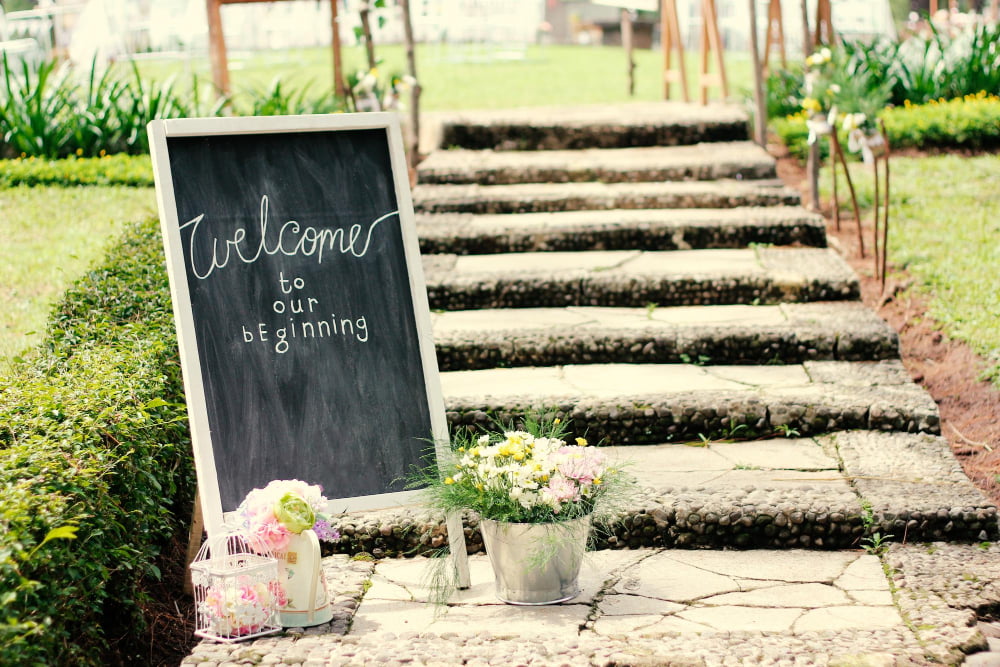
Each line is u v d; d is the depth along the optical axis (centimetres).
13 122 834
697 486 364
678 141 732
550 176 671
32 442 277
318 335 319
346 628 298
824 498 349
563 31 2405
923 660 264
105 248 509
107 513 271
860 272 561
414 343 327
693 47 1609
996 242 583
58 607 239
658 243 581
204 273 312
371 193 331
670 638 280
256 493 292
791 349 464
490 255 579
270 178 322
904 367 457
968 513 338
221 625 285
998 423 421
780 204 625
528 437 323
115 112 859
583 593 319
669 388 431
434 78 1261
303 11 1527
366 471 315
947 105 805
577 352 468
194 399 298
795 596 311
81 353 363
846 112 571
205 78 1052
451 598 319
